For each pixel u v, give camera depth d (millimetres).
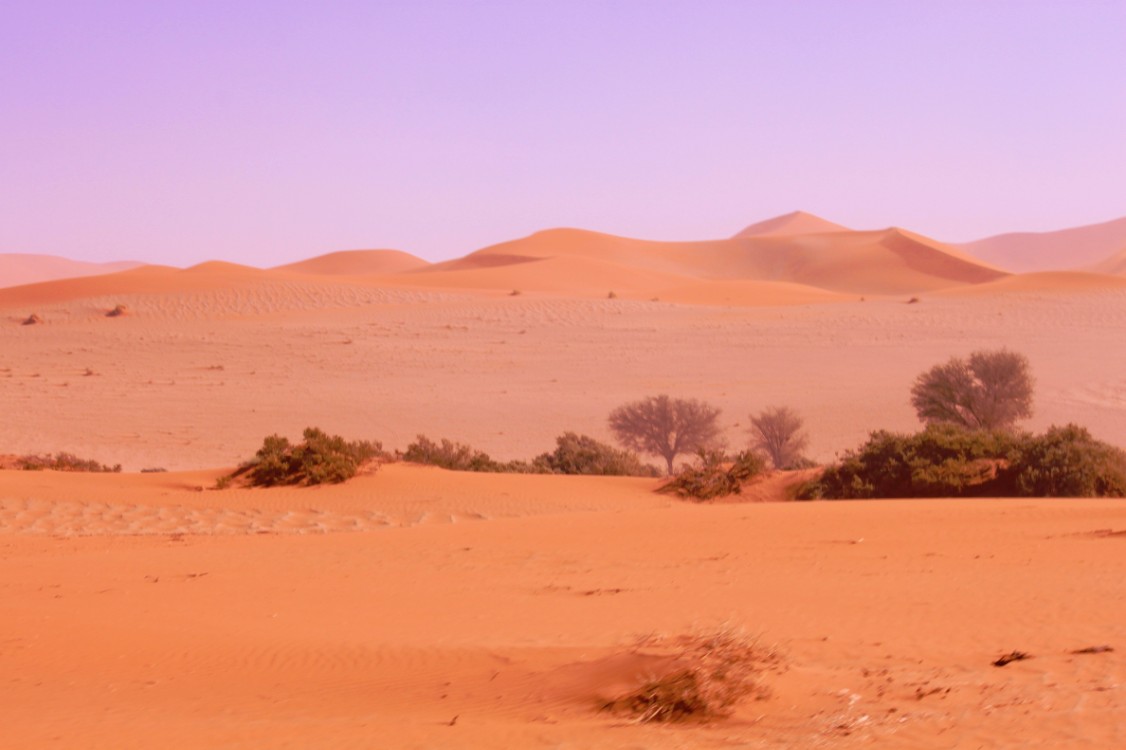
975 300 113125
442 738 7129
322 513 28922
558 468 41969
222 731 7730
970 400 53281
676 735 6961
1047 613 11055
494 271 198750
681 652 7977
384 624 12219
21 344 95000
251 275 160500
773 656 8266
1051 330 91000
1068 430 31953
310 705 8633
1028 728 6723
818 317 104188
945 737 6629
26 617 12820
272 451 33219
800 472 33875
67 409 65250
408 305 121438
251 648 10812
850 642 9992
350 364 82438
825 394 66375
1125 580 13000
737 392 68500
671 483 33969
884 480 31688
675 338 93375
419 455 39188
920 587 13375
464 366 81500
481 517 29000
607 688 7887
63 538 23984
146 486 32000
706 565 16594
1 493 30234
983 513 22047
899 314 104062
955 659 9039
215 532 25828
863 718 7070
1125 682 7828
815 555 17172
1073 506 22938
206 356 86438
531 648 9844
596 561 17484
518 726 7359
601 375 76875
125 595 14844
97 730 7902
